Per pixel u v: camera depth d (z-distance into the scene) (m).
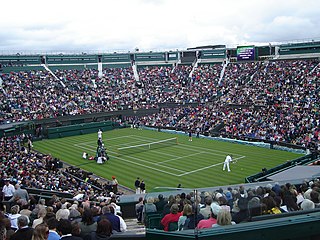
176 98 92.56
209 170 44.94
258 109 73.50
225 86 91.25
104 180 42.25
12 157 43.81
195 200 9.72
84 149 60.75
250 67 95.62
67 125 78.44
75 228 9.61
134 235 8.95
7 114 75.06
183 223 9.21
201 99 89.38
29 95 84.50
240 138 63.16
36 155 50.72
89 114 82.75
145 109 89.25
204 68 104.88
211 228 8.41
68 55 107.44
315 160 41.12
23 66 98.12
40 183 31.80
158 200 10.97
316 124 59.28
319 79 76.88
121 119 86.94
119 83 101.06
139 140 67.62
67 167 47.66
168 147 60.28
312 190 11.20
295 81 79.88
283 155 52.16
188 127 74.81
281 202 10.95
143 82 102.94
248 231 8.32
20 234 8.86
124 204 20.02
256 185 12.82
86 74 102.12
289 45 96.69
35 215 13.86
